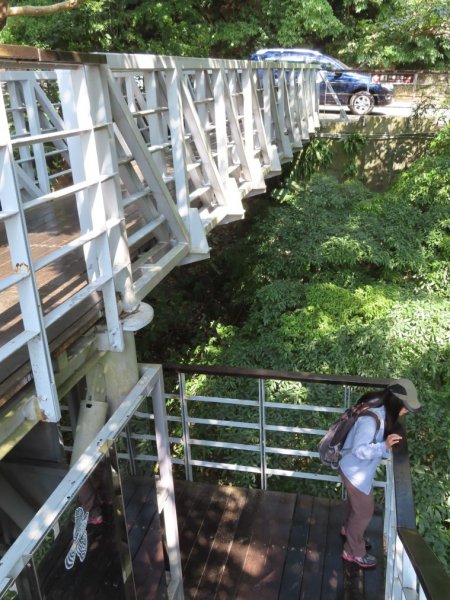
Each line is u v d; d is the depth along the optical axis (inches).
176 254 115.6
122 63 90.3
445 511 171.0
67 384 78.5
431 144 371.6
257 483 191.2
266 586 113.0
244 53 590.9
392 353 234.1
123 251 86.5
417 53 496.7
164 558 112.1
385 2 575.2
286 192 376.8
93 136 74.5
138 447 141.5
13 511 122.9
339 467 111.0
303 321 260.8
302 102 337.7
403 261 296.7
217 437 214.8
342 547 120.9
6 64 58.7
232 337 294.2
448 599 52.3
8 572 56.3
